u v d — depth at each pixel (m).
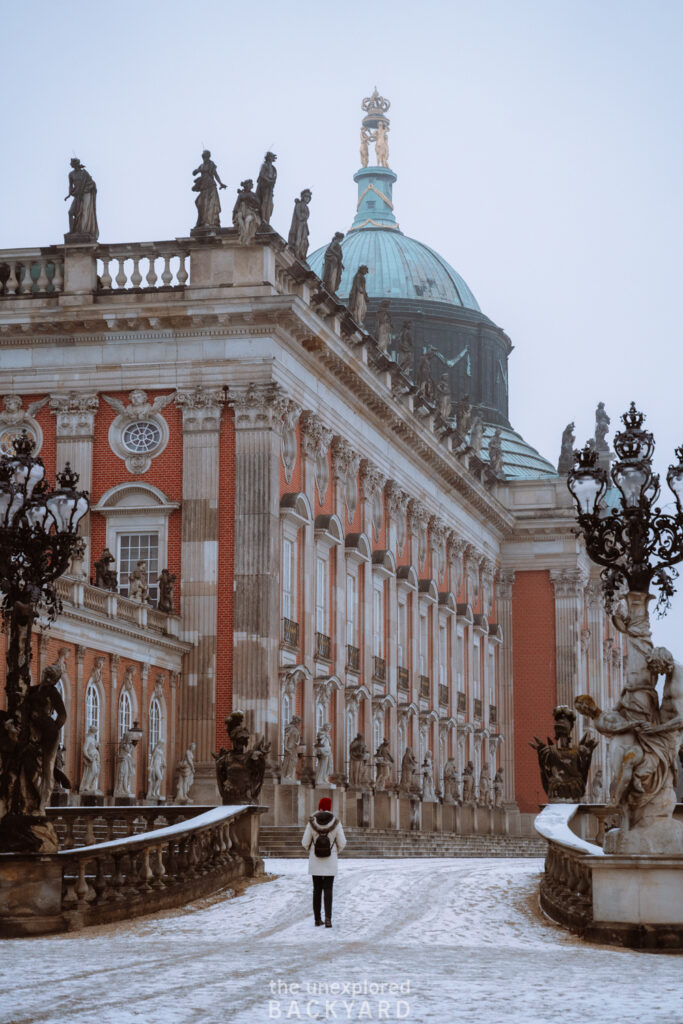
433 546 88.88
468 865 49.84
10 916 30.19
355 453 74.00
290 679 63.81
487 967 24.80
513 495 105.56
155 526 63.41
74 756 53.22
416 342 110.50
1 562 30.95
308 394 67.38
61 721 31.42
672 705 29.64
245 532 62.16
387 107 122.06
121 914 32.59
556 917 32.97
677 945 28.27
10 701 30.97
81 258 64.06
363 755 70.12
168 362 63.66
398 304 110.12
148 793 58.28
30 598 31.11
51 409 64.62
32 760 30.94
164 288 63.34
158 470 63.53
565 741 43.28
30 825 30.86
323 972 23.73
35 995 20.58
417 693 84.19
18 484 31.09
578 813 41.31
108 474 63.97
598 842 41.62
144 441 63.84
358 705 73.75
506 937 30.58
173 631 61.75
